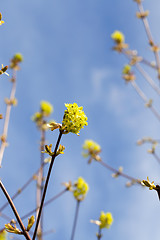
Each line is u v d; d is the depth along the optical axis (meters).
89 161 6.70
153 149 6.78
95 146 6.73
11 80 5.86
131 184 6.45
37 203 4.25
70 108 2.41
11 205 2.26
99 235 4.92
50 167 2.28
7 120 5.03
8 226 2.23
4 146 4.46
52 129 2.33
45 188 2.23
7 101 5.41
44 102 6.09
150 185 2.10
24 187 4.53
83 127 2.40
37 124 5.70
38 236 3.54
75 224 4.70
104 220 5.08
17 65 6.30
